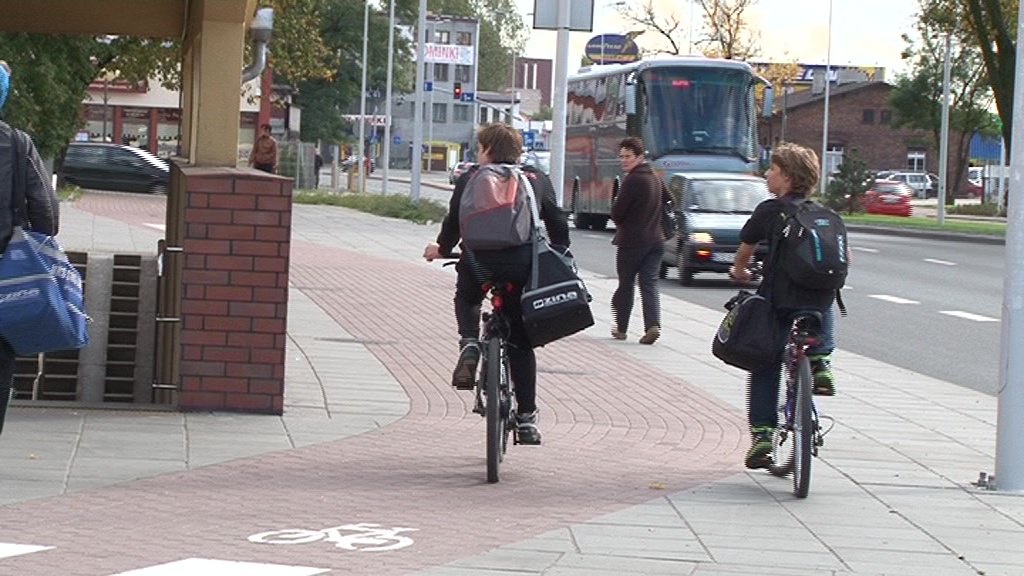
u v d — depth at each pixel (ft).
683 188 154.10
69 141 221.25
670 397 71.05
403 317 100.68
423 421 59.93
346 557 37.63
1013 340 50.78
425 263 152.66
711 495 47.85
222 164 61.21
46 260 43.19
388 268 143.23
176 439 52.95
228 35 60.85
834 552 40.68
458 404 64.69
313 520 41.68
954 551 41.45
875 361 92.63
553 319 48.37
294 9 223.30
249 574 35.50
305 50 225.97
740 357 49.65
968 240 266.77
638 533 41.73
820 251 48.55
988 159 588.50
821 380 49.88
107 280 76.18
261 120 388.78
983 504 48.37
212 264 57.72
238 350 58.23
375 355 79.92
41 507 41.78
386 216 256.52
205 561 36.52
